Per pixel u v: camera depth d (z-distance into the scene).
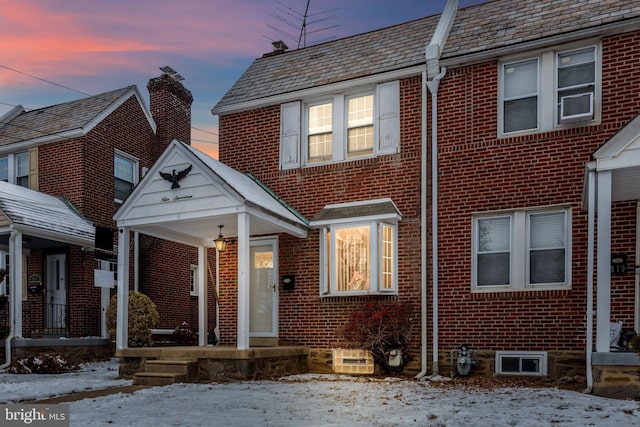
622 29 10.42
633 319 9.80
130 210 12.03
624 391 8.29
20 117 20.05
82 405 8.09
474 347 11.00
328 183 12.86
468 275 11.22
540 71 11.10
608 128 10.37
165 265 19.45
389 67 12.41
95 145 17.83
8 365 13.70
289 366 11.84
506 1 12.74
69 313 16.69
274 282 13.05
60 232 15.34
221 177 11.08
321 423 6.53
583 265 10.31
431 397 8.43
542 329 10.50
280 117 13.61
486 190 11.26
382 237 11.77
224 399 8.36
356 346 11.73
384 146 12.39
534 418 6.70
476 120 11.52
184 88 21.53
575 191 10.50
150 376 10.53
